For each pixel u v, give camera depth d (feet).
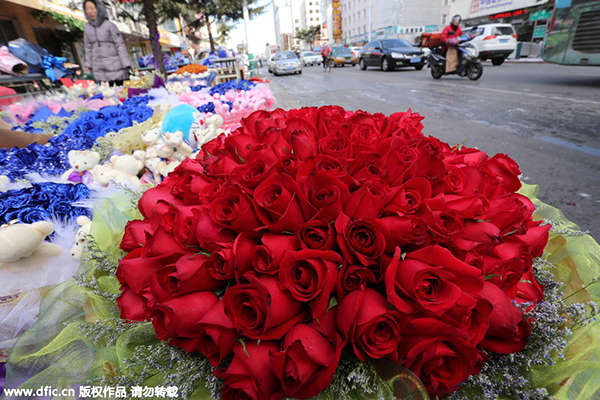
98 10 17.66
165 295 2.11
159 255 2.34
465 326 1.98
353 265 2.05
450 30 28.66
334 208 2.12
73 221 4.10
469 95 21.75
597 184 8.74
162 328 2.11
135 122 8.60
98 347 2.42
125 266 2.34
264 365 1.86
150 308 2.20
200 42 115.14
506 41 40.14
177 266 2.05
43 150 6.57
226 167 2.84
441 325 1.82
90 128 8.43
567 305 2.46
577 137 12.25
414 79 32.91
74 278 2.89
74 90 15.46
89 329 2.45
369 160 2.56
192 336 2.01
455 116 16.56
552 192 8.53
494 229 2.27
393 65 42.86
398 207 2.19
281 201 2.10
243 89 12.10
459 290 1.85
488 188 2.68
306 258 1.97
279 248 2.02
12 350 2.53
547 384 2.14
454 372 1.98
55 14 30.22
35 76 16.26
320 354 1.79
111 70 18.57
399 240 2.04
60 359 2.36
